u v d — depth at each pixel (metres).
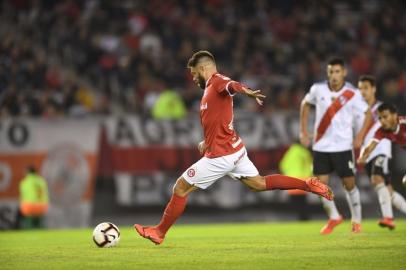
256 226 60.34
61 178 69.00
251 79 86.44
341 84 40.72
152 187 70.50
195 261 26.34
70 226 68.75
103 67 84.38
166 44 90.31
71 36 87.12
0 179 68.00
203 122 30.20
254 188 31.33
